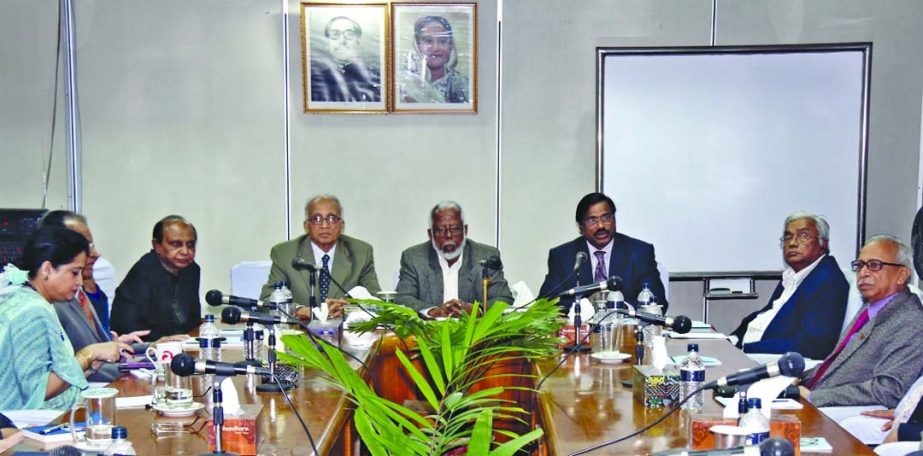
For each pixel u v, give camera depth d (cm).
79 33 534
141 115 539
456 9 535
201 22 536
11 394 262
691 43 538
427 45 536
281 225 546
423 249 466
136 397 248
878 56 534
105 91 538
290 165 543
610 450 198
